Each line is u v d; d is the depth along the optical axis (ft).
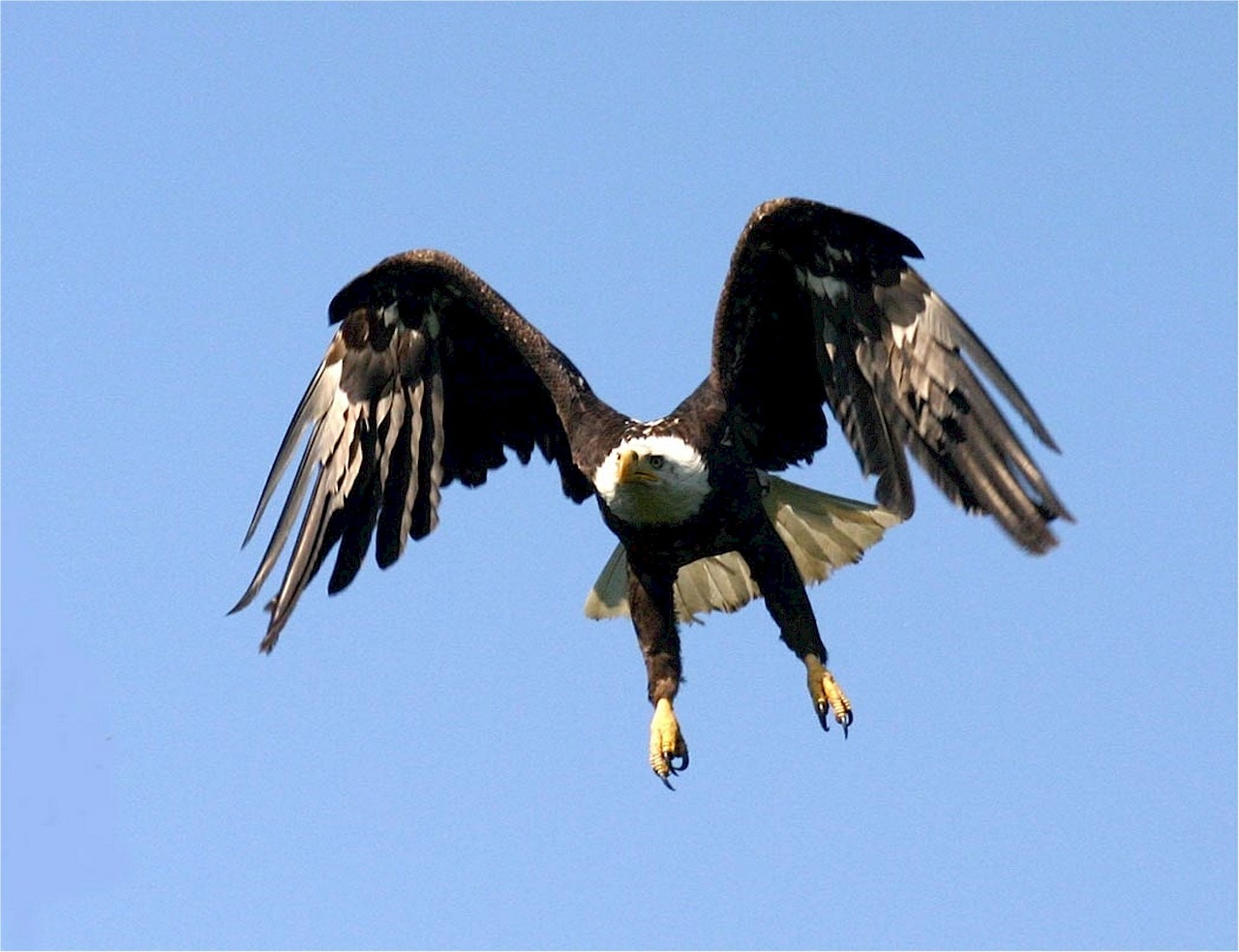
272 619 50.90
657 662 49.03
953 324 46.60
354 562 51.72
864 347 47.67
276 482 51.60
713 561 50.98
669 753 48.03
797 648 48.78
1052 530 44.70
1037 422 45.14
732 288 48.62
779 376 50.57
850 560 51.08
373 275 51.29
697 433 47.75
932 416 46.52
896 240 46.85
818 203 46.70
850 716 48.08
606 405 49.75
